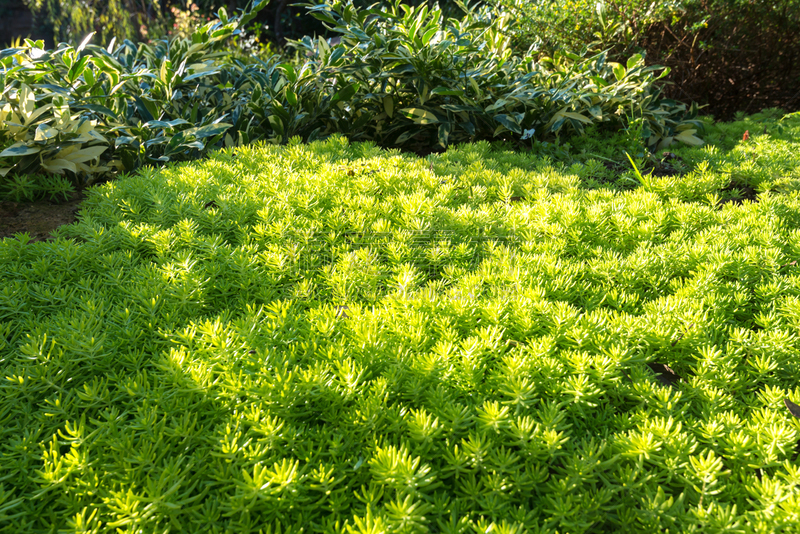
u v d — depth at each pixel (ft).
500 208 10.73
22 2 60.03
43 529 4.34
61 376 5.69
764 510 4.23
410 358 5.85
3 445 4.90
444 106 15.51
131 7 45.70
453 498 4.73
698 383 5.78
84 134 11.66
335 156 13.41
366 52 15.87
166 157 12.72
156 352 6.32
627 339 6.30
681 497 4.34
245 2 50.78
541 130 16.65
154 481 4.52
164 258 8.18
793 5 20.88
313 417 5.36
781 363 6.07
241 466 4.70
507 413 5.00
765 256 8.16
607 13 19.98
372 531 3.96
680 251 8.59
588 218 9.83
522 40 21.31
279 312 6.84
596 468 4.68
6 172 10.78
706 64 21.59
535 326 6.50
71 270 7.88
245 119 15.42
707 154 14.89
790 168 13.65
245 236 9.04
